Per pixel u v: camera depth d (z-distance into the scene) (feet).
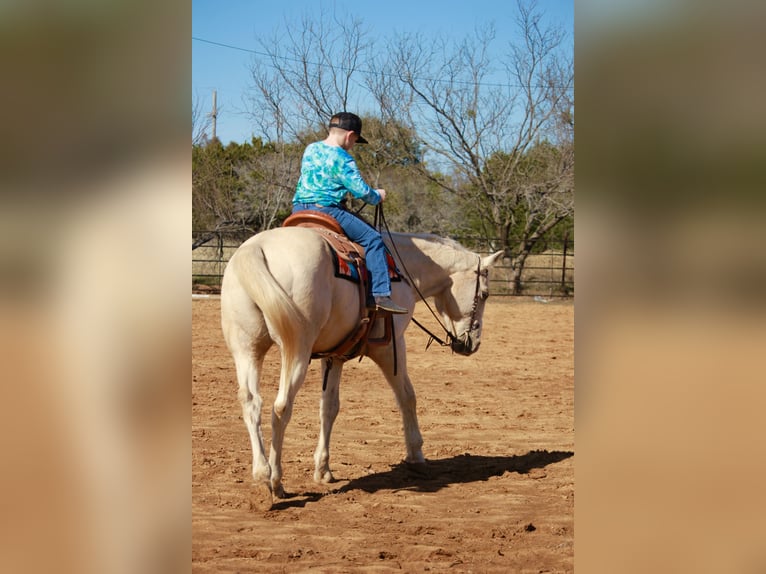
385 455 20.10
